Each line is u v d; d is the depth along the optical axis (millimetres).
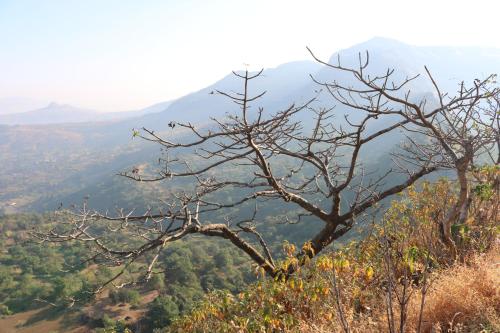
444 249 4070
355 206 5168
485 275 3207
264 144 4395
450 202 4625
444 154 4801
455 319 2803
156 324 46438
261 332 3428
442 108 3791
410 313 2973
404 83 3434
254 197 4781
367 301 3506
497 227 4035
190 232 4578
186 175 4109
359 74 3336
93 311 56500
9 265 77000
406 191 4953
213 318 4230
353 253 4164
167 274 61062
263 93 3521
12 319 60688
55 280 64875
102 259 3781
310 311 3535
